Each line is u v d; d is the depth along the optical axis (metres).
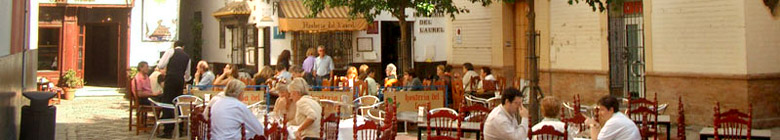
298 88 9.65
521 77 19.06
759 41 13.23
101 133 13.82
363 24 20.89
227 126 8.38
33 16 15.09
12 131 10.38
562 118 8.95
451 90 14.75
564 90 17.19
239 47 22.05
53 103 20.06
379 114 11.62
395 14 17.08
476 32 20.16
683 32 14.18
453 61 21.20
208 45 24.45
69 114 17.31
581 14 16.48
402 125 13.60
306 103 9.30
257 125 8.71
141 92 13.82
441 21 22.97
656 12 14.77
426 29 22.70
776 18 13.48
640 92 15.44
